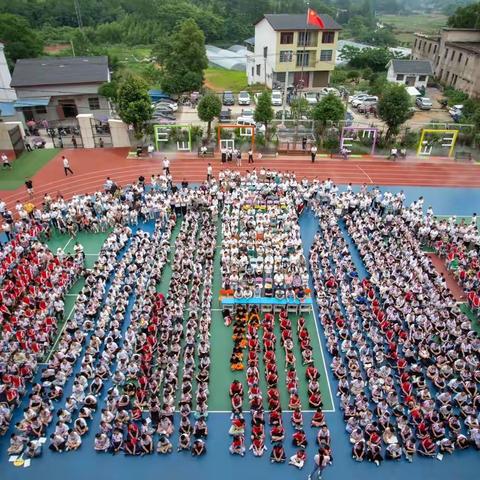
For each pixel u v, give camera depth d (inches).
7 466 762.8
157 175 1753.2
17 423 808.9
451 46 3186.5
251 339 969.5
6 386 855.1
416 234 1385.3
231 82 3469.5
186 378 870.4
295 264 1163.3
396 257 1209.4
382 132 2095.2
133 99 1927.9
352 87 3166.8
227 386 901.8
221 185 1610.5
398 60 3152.1
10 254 1203.2
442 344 967.6
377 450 770.8
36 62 2488.9
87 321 1007.6
